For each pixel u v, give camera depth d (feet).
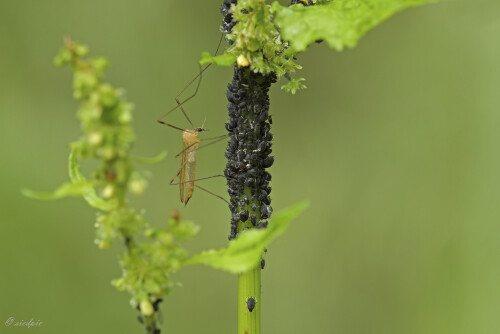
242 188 1.04
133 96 1.97
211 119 1.99
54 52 1.93
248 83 1.04
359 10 0.93
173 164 1.97
